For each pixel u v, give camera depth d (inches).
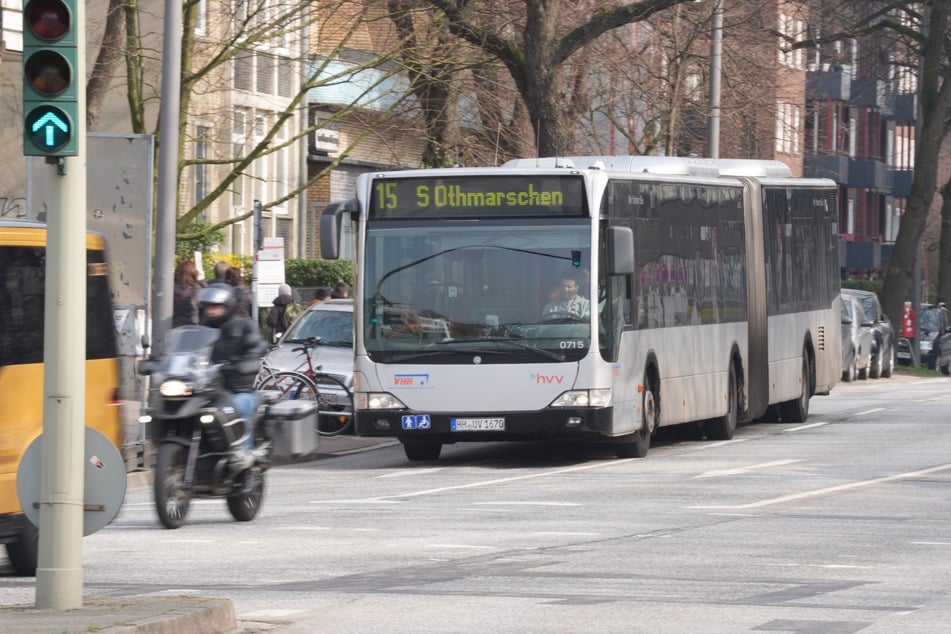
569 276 1972.2
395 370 1989.4
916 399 3412.9
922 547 1274.6
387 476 1921.8
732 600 1015.0
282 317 3085.6
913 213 5236.2
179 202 2684.5
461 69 2849.4
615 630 912.3
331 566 1176.2
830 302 2967.5
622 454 2114.9
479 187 1995.6
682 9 3897.6
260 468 1488.7
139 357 2030.0
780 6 4562.0
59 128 901.8
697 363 2283.5
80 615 879.1
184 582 1098.1
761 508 1546.5
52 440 912.3
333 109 4628.4
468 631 910.4
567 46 3201.3
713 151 3826.3
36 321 1168.8
